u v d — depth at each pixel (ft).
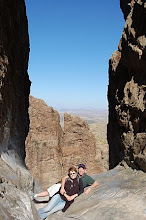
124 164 43.68
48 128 168.35
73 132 179.01
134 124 43.24
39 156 160.45
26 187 27.30
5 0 33.19
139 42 40.98
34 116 166.50
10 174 23.57
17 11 45.47
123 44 50.21
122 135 48.62
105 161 176.04
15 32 42.37
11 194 17.43
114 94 59.77
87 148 178.19
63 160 172.76
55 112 175.94
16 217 14.30
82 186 25.14
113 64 59.26
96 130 229.66
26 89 70.08
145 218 22.99
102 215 24.06
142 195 27.43
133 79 45.06
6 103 32.86
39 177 158.20
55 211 24.27
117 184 33.63
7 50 33.63
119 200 26.84
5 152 30.71
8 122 34.09
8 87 34.37
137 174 36.58
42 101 175.11
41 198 30.01
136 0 43.19
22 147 56.39
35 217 17.37
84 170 25.49
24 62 60.59
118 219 22.93
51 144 165.27
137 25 43.06
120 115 50.06
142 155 36.83
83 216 24.34
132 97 43.47
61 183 24.91
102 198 28.50
